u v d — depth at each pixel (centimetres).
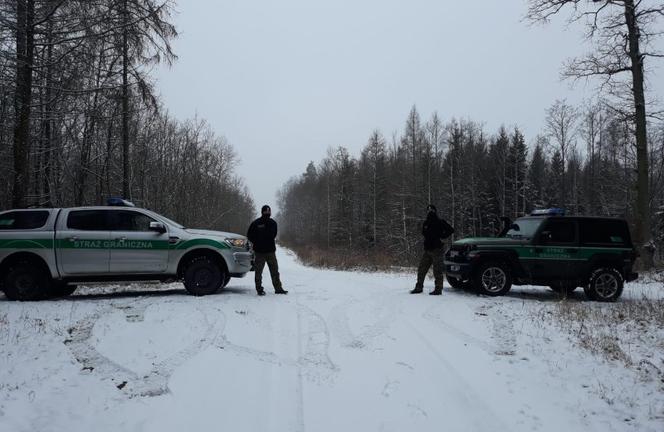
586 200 4381
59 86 1118
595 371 527
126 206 923
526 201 4634
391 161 4894
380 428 395
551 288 1127
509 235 1050
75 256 859
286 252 4472
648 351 588
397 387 475
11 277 846
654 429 405
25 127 1073
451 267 990
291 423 400
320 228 6138
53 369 511
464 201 4219
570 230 967
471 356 570
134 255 881
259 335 640
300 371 515
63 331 643
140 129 2298
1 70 1012
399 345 606
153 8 1282
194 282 907
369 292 992
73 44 1085
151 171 2452
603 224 981
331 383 484
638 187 1568
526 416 424
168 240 897
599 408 444
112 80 1436
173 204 2658
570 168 4769
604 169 4088
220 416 412
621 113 1622
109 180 1842
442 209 4134
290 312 773
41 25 1046
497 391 473
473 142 4809
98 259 868
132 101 1591
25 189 1079
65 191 1891
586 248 959
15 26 977
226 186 4191
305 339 627
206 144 3219
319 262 2228
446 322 725
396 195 4231
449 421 410
